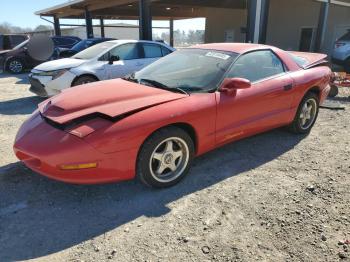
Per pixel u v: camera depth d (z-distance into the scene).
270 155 4.16
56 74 6.91
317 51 16.69
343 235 2.58
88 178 2.83
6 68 13.59
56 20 25.58
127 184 3.39
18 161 3.91
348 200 3.09
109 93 3.37
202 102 3.36
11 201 3.06
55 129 2.95
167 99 3.23
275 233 2.61
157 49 8.40
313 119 5.00
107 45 7.78
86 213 2.89
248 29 11.72
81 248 2.44
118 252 2.40
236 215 2.85
